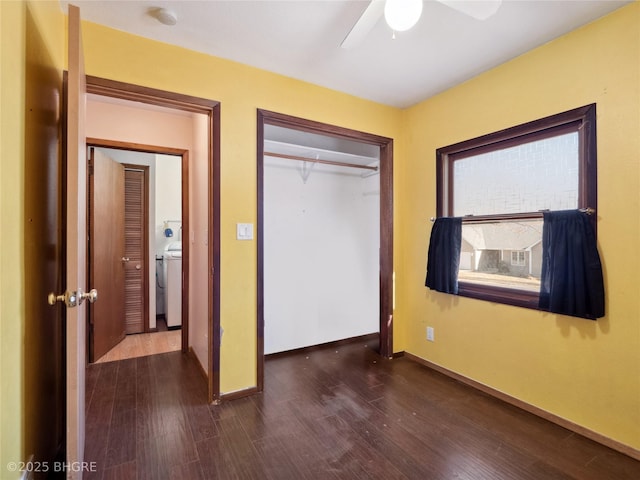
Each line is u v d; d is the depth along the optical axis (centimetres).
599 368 183
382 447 178
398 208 313
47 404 154
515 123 223
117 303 349
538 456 171
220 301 225
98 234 309
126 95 200
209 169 229
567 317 197
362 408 219
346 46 168
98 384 254
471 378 254
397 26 141
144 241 389
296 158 310
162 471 159
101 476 156
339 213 357
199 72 216
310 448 177
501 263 238
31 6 125
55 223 165
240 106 231
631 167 171
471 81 253
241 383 234
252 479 154
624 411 174
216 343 224
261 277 240
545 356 208
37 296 138
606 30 180
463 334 261
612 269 178
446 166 278
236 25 190
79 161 138
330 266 352
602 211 182
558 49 200
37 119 135
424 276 295
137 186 385
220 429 194
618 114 176
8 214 104
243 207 233
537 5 171
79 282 140
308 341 338
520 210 227
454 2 138
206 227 260
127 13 179
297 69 239
